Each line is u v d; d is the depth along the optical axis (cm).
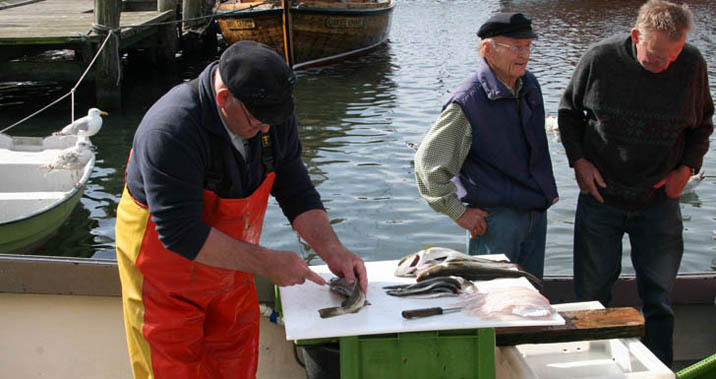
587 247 376
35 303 383
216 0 1981
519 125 337
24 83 1592
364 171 961
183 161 229
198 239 236
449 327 243
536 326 264
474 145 338
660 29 318
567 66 1623
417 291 268
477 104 332
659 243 361
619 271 386
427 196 342
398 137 1127
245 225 255
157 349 258
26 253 719
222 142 235
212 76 234
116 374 375
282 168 279
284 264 249
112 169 1027
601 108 348
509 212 344
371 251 738
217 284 257
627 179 352
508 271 288
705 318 404
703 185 890
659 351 370
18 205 735
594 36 2044
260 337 369
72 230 797
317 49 1758
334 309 254
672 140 343
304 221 283
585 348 307
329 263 276
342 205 848
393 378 251
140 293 254
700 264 702
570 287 396
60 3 1800
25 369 379
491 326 245
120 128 1256
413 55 1878
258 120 224
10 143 898
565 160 986
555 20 2375
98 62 1343
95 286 382
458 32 2225
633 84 340
